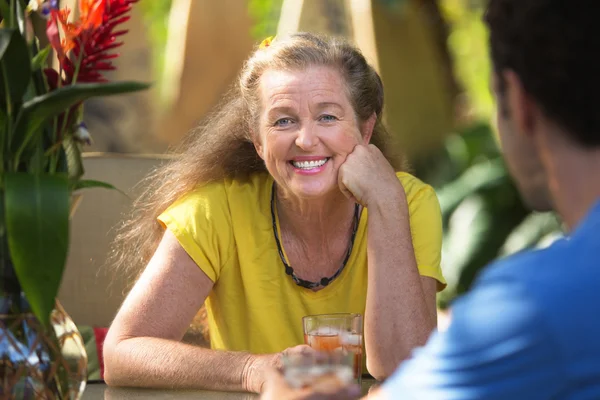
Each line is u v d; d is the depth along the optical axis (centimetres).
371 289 313
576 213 158
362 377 321
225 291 350
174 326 327
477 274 743
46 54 227
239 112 350
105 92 204
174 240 337
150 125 689
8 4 227
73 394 221
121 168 384
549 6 154
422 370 153
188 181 356
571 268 144
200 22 671
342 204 336
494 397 143
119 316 322
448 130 815
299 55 327
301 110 323
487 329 145
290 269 341
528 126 162
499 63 163
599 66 150
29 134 212
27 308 214
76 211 378
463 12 1076
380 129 362
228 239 345
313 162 326
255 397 273
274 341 343
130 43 698
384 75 769
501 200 762
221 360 287
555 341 140
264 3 837
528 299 143
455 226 766
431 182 812
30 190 206
